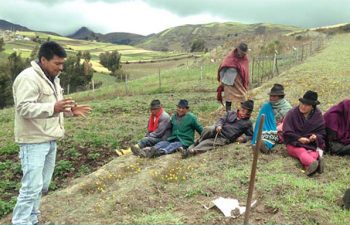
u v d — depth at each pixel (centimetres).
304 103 855
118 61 8412
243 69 1265
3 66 6094
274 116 980
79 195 906
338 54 3412
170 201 741
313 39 5544
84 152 1352
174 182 831
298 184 741
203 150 1012
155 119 1123
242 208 679
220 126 1026
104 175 991
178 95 2511
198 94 2503
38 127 617
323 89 1769
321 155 833
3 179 1164
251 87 2295
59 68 625
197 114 1742
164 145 1071
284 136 886
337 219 625
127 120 1798
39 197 690
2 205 938
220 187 763
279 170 825
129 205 743
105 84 6806
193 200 730
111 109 2111
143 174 920
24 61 6812
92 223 701
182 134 1088
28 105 584
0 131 1786
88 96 3030
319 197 700
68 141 1459
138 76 7238
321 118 877
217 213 672
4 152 1402
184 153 1004
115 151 1341
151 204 739
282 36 5881
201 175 852
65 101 590
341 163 855
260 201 703
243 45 1254
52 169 678
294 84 1956
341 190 725
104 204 773
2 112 2547
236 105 1552
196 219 655
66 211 816
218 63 4241
